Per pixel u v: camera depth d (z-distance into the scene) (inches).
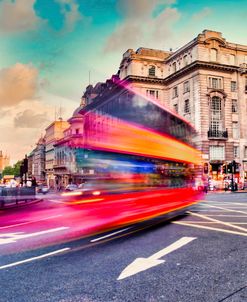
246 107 1914.4
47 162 4271.7
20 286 201.3
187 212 612.7
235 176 1807.3
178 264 247.0
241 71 1884.8
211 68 1808.6
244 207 719.1
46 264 251.0
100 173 483.5
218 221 487.2
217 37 1839.3
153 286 198.8
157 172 512.1
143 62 2074.3
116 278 214.5
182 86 1932.8
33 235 384.8
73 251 294.8
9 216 608.1
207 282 205.6
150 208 489.1
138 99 508.1
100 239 350.3
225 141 1809.8
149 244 320.5
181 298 179.0
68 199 758.5
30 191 1073.5
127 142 479.2
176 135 591.2
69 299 179.3
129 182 472.1
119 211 465.4
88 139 514.6
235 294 184.5
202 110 1765.5
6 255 283.4
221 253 280.8
